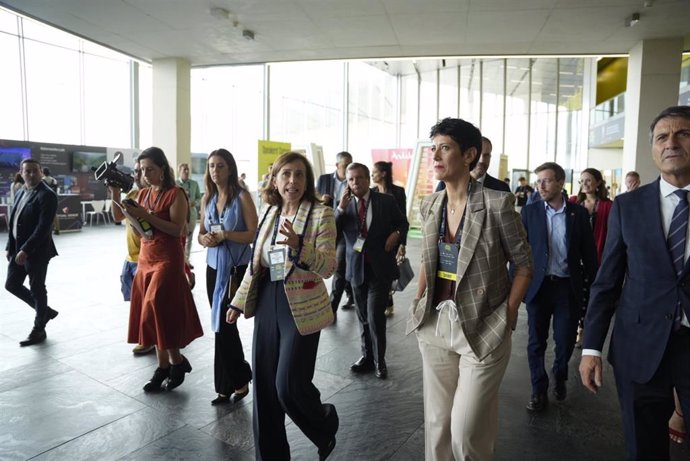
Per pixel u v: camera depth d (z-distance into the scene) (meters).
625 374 1.55
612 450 2.44
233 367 2.88
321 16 7.40
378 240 3.35
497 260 1.74
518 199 12.16
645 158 8.50
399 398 3.02
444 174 1.78
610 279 1.66
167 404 2.89
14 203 4.08
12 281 4.00
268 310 2.11
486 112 18.19
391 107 19.62
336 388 3.17
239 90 16.20
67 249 9.05
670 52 8.22
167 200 3.03
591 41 8.34
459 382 1.77
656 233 1.50
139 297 3.09
